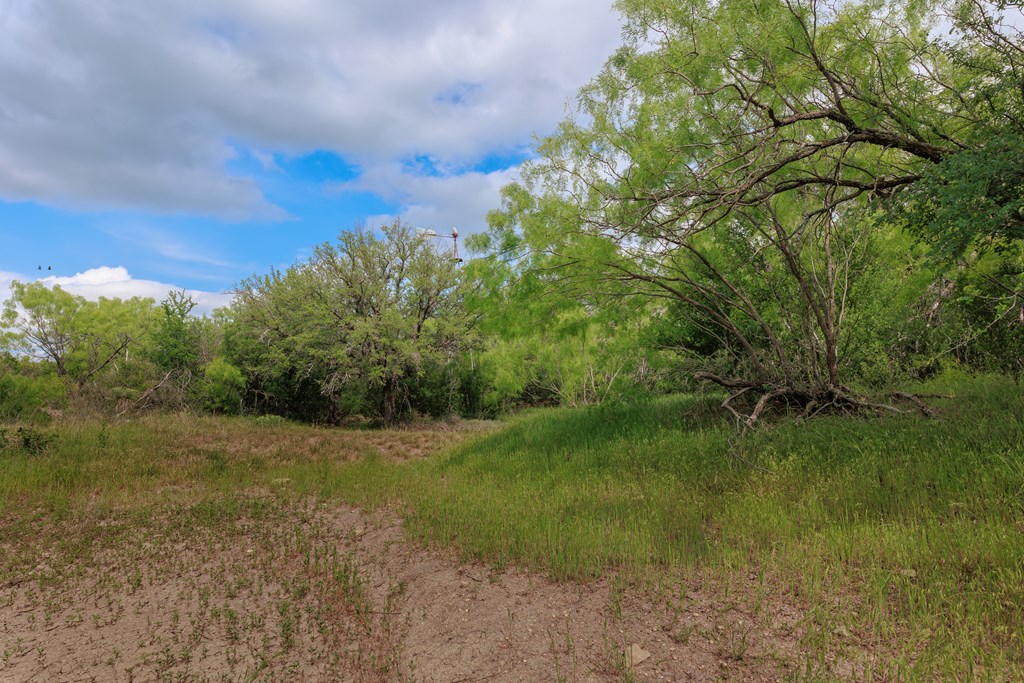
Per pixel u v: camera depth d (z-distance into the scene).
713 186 8.55
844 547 4.98
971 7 7.07
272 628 4.61
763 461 7.65
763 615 4.17
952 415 8.26
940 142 7.69
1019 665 3.31
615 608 4.42
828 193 9.19
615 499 7.19
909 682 3.21
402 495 8.88
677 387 12.22
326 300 24.53
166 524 7.74
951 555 4.60
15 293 22.03
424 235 25.52
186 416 21.69
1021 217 6.42
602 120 9.39
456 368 25.81
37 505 8.73
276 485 10.09
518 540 6.03
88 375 22.64
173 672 3.99
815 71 7.92
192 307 26.38
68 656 4.28
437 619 4.64
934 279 10.88
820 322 10.01
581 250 9.61
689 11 7.89
